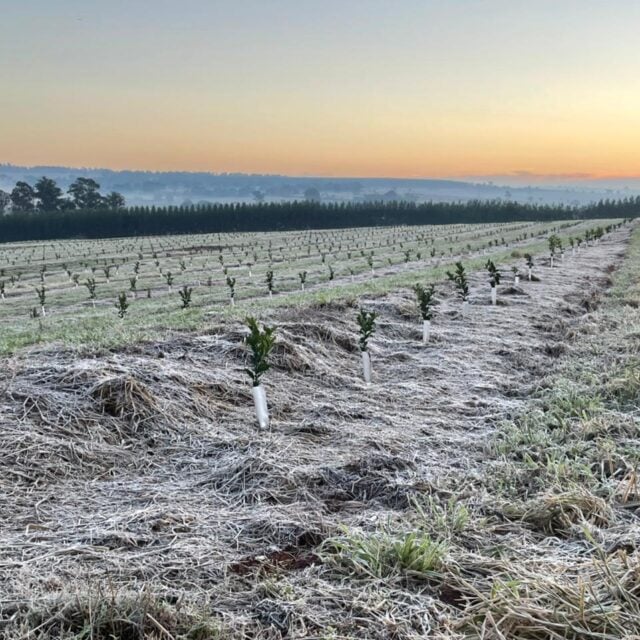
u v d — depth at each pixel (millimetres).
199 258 55594
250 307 12266
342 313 10547
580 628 2529
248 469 4340
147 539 3391
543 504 3662
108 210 115625
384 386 6863
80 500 3957
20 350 7266
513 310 12539
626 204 137875
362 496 4094
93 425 4977
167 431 5102
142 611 2615
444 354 8445
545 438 4930
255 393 5336
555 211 134000
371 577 2998
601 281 20188
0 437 4496
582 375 6965
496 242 58344
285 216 123312
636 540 3256
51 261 56312
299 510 3770
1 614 2641
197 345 7410
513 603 2691
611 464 4312
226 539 3432
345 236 89562
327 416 5707
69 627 2562
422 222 134875
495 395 6660
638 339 8977
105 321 13828
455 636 2545
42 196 138125
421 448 4949
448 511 3723
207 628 2584
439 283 16703
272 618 2701
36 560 3125
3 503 3805
